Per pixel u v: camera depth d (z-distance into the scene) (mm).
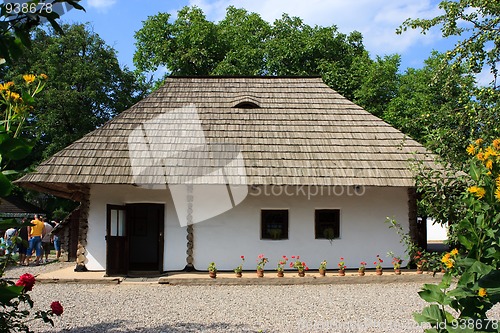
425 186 6113
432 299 4129
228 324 7594
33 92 4098
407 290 10883
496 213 3766
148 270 13953
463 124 6793
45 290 11008
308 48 26734
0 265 4742
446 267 4293
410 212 13562
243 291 10852
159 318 8086
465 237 3846
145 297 10086
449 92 7906
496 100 6863
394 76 27078
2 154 3387
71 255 17375
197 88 16391
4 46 3064
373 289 11062
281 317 8078
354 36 29953
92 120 26281
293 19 29109
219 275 12625
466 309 3893
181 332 7113
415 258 6672
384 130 14633
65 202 27703
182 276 12367
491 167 3852
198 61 27344
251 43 28766
